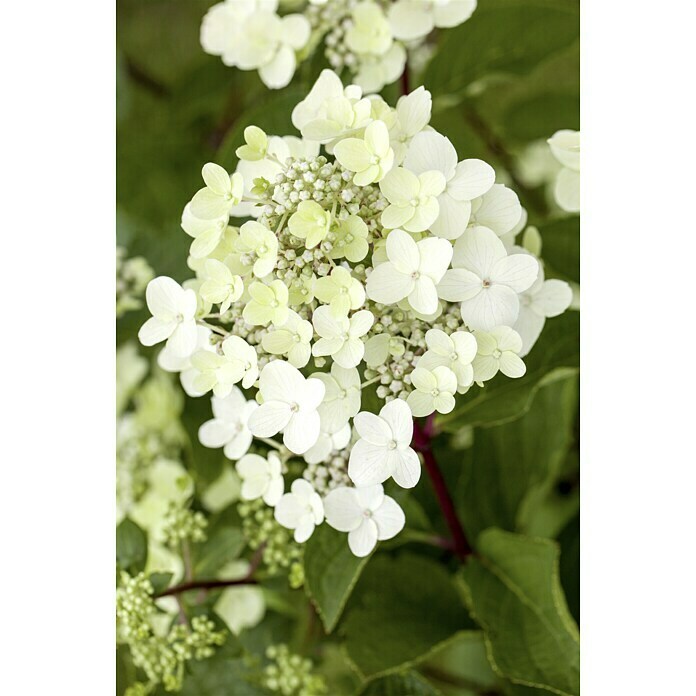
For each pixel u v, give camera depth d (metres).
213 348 0.67
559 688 0.70
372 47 0.75
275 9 0.78
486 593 0.73
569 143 0.72
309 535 0.67
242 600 0.81
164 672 0.74
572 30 0.79
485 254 0.64
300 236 0.63
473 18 0.78
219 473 0.83
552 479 0.81
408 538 0.77
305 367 0.68
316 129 0.65
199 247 0.66
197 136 0.89
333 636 0.81
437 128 0.82
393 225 0.63
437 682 0.81
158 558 0.80
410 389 0.65
